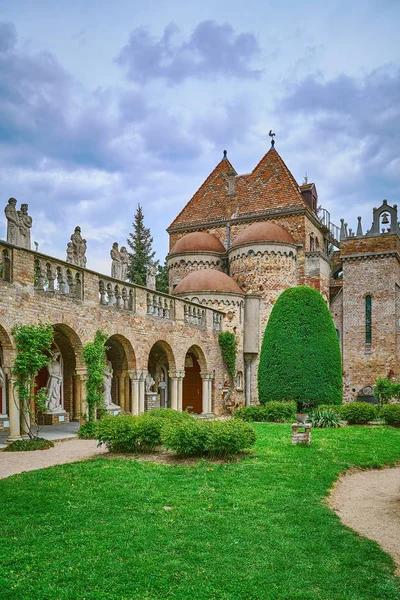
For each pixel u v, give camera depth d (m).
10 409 15.77
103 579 6.52
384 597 6.36
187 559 7.21
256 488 11.12
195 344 28.84
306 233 38.84
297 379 28.23
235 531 8.38
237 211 42.31
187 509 9.38
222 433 13.76
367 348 38.47
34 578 6.51
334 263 44.19
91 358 18.89
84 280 19.14
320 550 7.75
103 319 20.17
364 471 14.61
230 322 34.25
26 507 9.19
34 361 15.66
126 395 26.19
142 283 60.09
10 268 15.57
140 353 22.88
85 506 9.34
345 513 10.16
